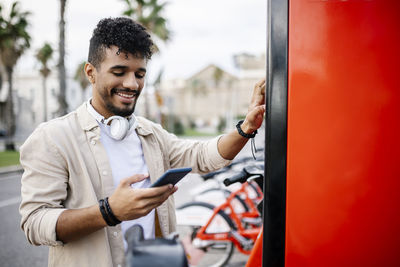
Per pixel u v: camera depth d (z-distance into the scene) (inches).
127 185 37.5
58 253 43.9
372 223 37.7
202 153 57.8
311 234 39.0
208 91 2165.4
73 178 44.1
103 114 48.3
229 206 128.3
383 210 37.5
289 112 39.6
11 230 183.6
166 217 52.1
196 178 305.4
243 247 125.7
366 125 37.7
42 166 42.1
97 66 45.4
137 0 679.1
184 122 2126.0
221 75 2044.8
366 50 37.6
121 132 46.6
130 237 34.3
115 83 44.9
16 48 652.1
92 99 48.8
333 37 38.3
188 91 2175.2
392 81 37.3
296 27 39.4
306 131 39.0
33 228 39.3
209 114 2166.6
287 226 39.7
